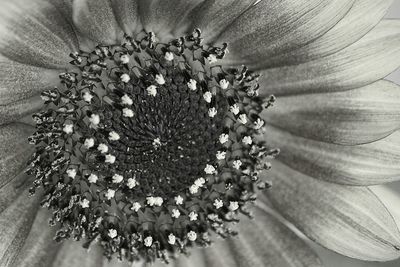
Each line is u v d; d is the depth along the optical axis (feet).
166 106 0.60
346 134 0.60
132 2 0.55
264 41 0.59
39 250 0.59
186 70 0.60
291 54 0.59
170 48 0.59
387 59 0.58
